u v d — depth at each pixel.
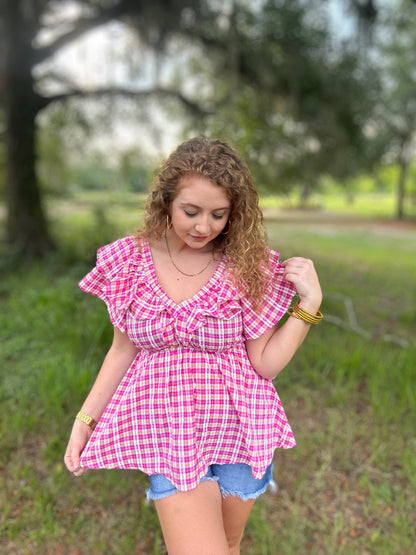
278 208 36.81
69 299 5.56
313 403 3.74
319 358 4.35
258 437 1.60
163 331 1.53
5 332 4.93
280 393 3.88
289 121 10.27
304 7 8.72
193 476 1.51
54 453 2.95
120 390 1.66
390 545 2.38
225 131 9.19
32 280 7.58
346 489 2.79
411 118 22.98
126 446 1.59
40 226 10.03
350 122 10.58
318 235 18.05
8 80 9.63
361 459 3.05
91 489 2.73
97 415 1.73
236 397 1.57
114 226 9.25
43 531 2.41
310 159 10.63
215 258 1.63
